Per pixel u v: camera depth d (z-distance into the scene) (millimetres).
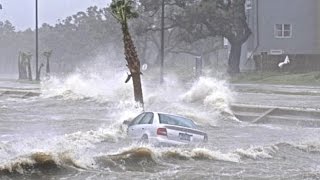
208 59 157875
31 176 17609
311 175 19141
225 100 50219
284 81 87625
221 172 19438
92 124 39406
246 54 122000
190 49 154500
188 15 108688
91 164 19500
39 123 40562
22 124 39875
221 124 41562
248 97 57719
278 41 113875
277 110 44688
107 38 163625
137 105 44312
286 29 114125
